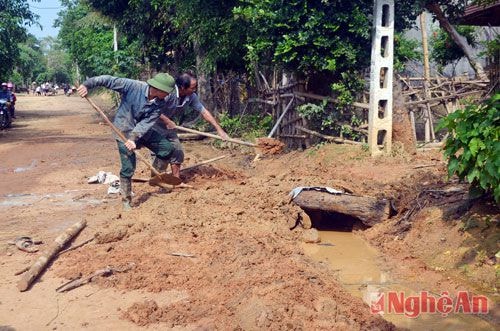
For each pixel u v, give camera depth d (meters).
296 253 6.00
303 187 7.25
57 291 4.96
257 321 4.25
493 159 5.05
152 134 7.82
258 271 5.19
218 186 8.23
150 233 6.32
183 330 4.23
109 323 4.37
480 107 5.64
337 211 7.01
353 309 4.59
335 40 9.90
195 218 6.79
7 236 6.48
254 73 14.48
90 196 8.42
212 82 17.94
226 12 13.91
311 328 4.21
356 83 10.25
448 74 17.97
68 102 45.00
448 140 5.71
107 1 20.00
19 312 4.57
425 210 6.54
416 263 5.80
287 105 11.92
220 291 4.86
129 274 5.25
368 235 6.83
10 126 21.53
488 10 12.77
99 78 7.15
